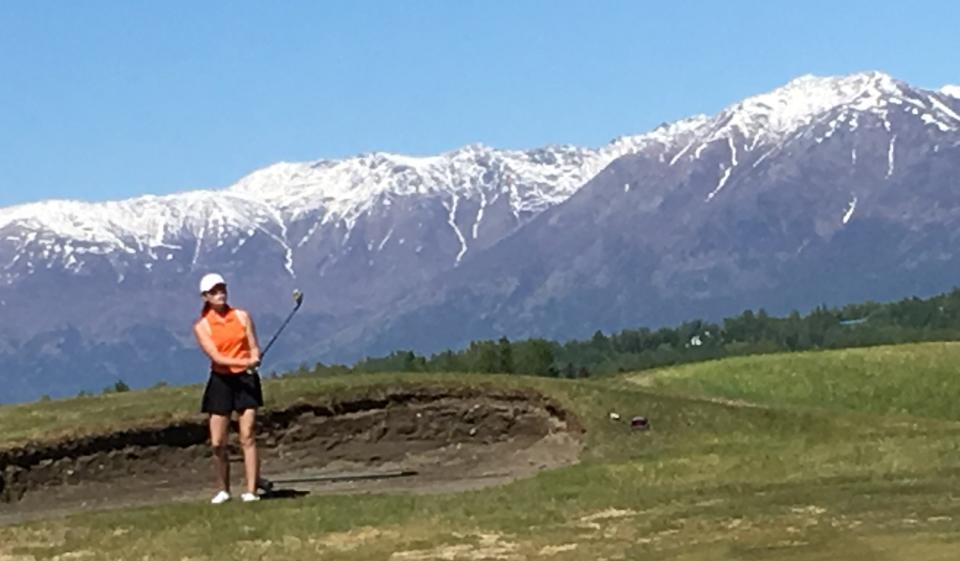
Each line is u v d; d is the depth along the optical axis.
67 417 25.27
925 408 49.06
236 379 18.34
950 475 17.30
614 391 28.23
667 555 13.45
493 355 69.19
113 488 23.83
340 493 20.33
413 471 24.88
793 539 13.75
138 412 25.34
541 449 26.31
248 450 18.38
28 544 15.84
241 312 18.48
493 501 17.17
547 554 13.79
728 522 14.70
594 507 16.19
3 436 23.97
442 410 27.62
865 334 112.81
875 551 13.11
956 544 13.19
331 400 27.16
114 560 14.72
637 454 22.66
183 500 22.20
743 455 20.62
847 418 26.50
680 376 54.62
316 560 14.09
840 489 16.42
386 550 14.34
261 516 16.69
